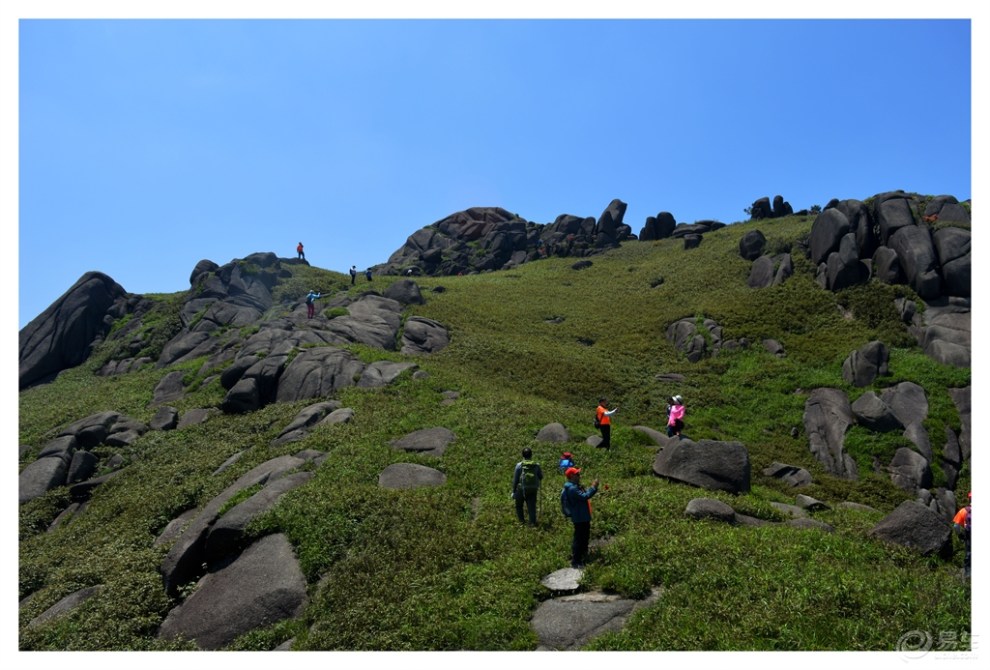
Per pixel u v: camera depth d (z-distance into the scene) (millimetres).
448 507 17641
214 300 50688
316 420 26891
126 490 23422
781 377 36312
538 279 71000
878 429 29531
